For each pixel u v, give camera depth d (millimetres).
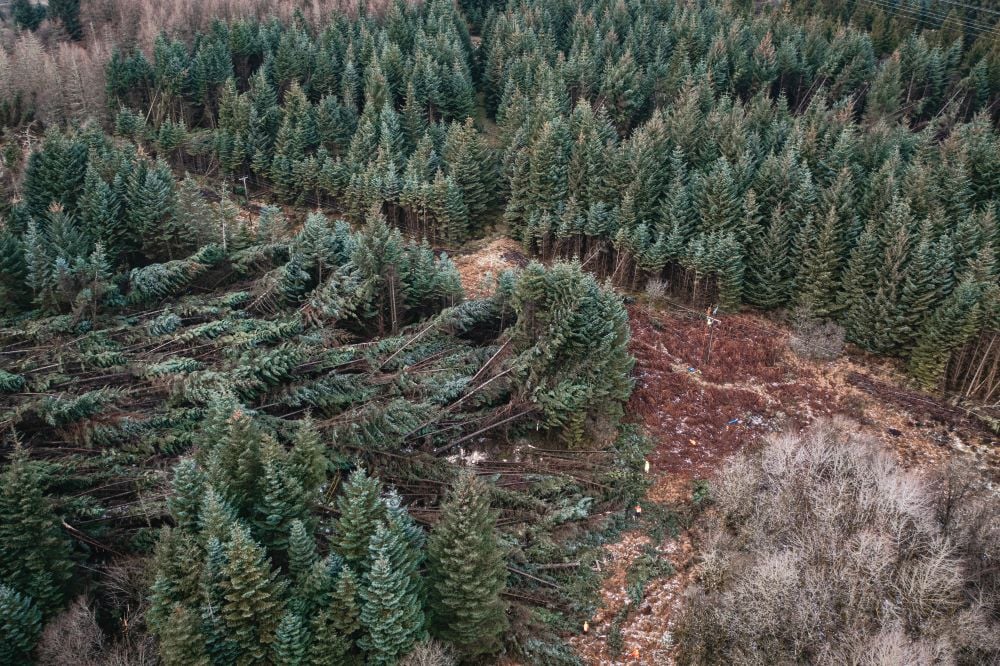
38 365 36500
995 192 54500
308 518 28234
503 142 69625
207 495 25297
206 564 24531
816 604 29094
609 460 39625
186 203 49781
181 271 44375
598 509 36969
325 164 63188
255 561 24750
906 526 32812
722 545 33906
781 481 35438
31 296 44250
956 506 34969
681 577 34000
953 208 52406
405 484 34375
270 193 68000
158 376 35562
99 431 32688
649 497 38344
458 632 27312
